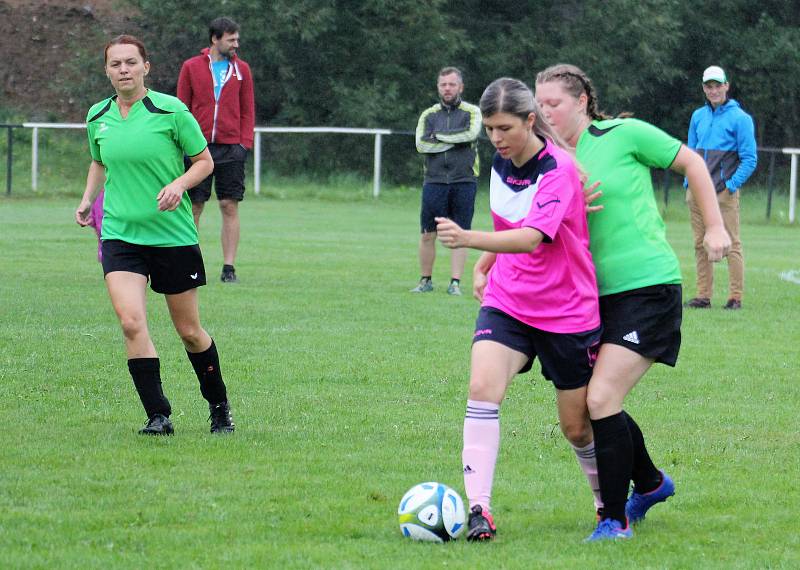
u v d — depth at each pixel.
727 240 11.19
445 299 28.30
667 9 82.00
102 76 79.12
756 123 89.62
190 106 29.47
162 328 23.03
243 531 11.03
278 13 74.75
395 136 78.44
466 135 29.05
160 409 14.88
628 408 17.27
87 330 22.38
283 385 18.20
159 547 10.48
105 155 14.48
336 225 50.00
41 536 10.68
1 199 58.12
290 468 13.42
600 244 11.31
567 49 81.62
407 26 79.56
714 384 19.12
